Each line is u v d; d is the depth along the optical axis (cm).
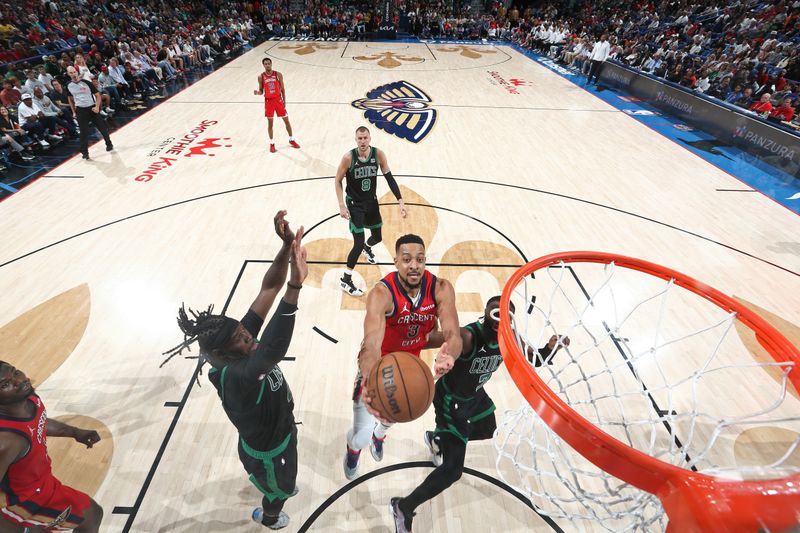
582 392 385
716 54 1329
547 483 317
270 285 230
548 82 1479
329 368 409
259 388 214
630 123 1098
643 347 439
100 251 554
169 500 303
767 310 497
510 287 244
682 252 595
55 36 1285
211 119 1033
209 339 192
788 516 103
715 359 429
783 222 677
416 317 248
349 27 2280
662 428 356
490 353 260
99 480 312
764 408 381
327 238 598
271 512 276
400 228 625
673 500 138
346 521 295
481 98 1262
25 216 623
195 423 354
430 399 199
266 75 797
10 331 432
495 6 2623
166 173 763
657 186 776
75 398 369
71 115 967
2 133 795
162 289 495
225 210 656
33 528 236
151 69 1291
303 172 780
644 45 1584
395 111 1122
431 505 306
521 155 886
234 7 2266
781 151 854
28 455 212
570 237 618
